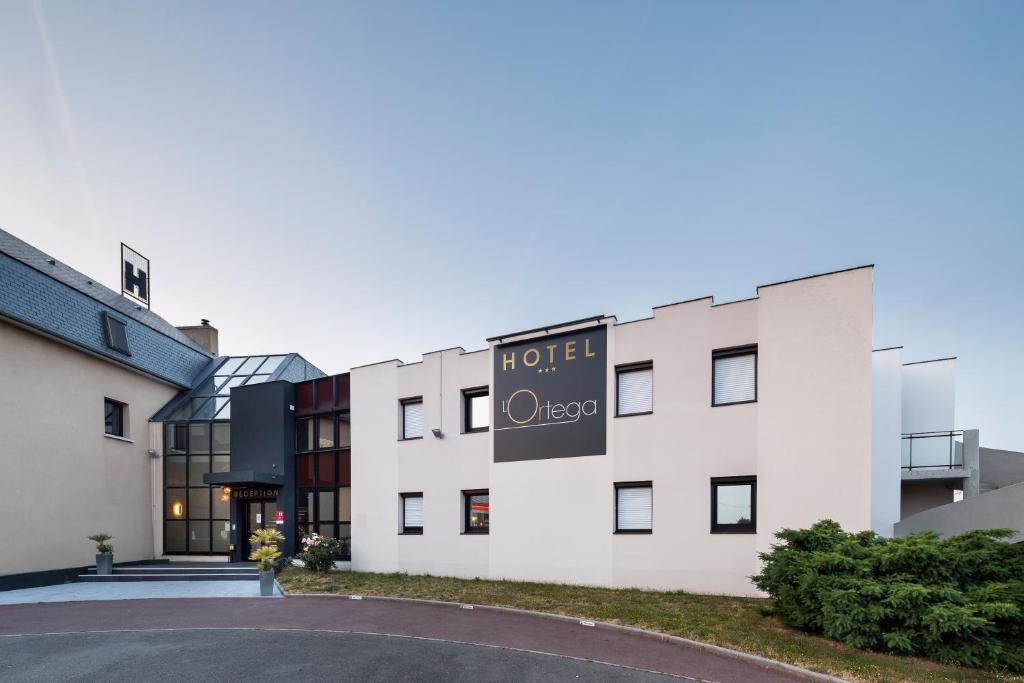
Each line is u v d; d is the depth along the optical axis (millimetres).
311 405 19891
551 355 14828
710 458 12344
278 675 7414
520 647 8508
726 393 12555
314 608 11867
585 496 13828
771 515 11547
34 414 16594
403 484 17000
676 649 8258
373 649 8562
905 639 7133
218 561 20094
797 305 11781
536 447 14727
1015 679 6414
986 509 10445
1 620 11359
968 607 6828
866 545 8805
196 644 9078
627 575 13023
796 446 11469
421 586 13852
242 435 20375
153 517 21188
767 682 6848
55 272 20203
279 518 19281
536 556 14359
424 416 16969
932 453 15273
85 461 18312
